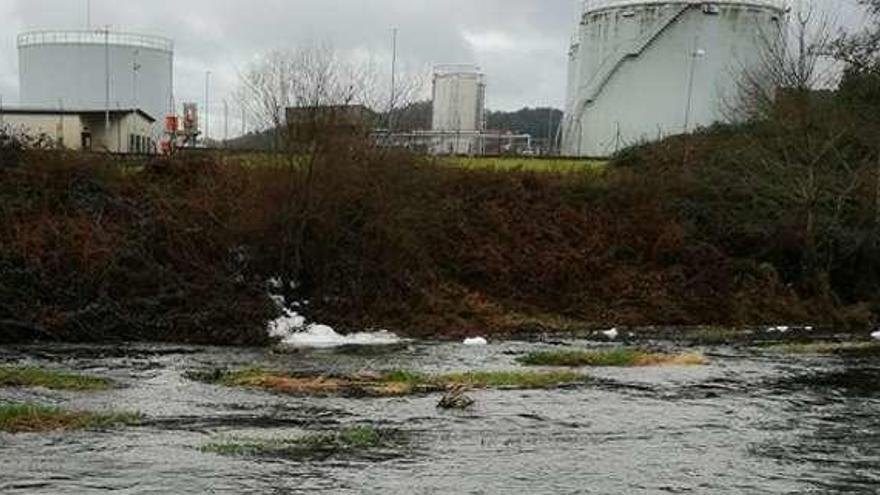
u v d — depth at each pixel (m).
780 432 19.31
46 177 38.59
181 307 35.66
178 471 14.89
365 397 22.58
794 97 50.09
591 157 59.19
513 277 43.62
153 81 82.88
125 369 26.72
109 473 14.68
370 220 40.47
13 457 15.60
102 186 39.31
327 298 38.62
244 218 38.69
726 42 65.62
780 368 28.95
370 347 33.56
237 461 15.66
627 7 67.62
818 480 15.41
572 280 44.12
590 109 70.12
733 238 47.81
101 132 58.62
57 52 79.94
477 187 47.47
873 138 49.41
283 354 31.03
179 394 22.62
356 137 39.81
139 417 19.52
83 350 31.05
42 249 35.31
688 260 46.09
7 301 33.25
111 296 35.03
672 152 54.06
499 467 15.81
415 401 22.17
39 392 22.06
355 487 14.26
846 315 44.22
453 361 29.73
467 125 84.00
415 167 43.38
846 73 52.16
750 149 50.59
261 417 19.92
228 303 36.28
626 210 47.94
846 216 48.19
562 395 23.45
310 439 17.56
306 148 38.72
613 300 43.62
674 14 65.81
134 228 37.84
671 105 66.19
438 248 43.66
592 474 15.52
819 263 46.84
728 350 33.66
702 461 16.61
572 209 47.56
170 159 42.09
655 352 32.19
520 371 27.27
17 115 56.03
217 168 42.25
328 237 39.25
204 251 38.44
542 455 16.81
